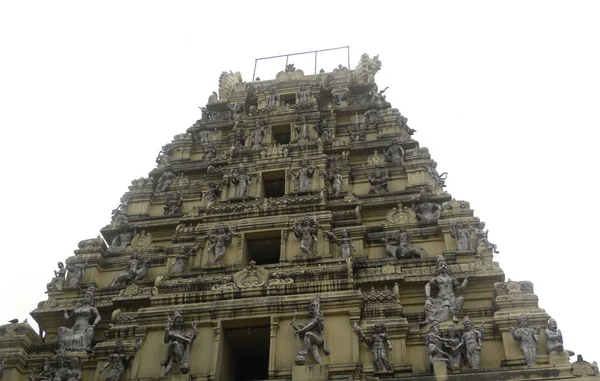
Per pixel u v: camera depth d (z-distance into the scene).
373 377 24.75
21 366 30.12
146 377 27.06
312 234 32.94
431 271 30.97
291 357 26.42
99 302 32.84
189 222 36.44
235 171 38.91
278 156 39.44
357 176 39.41
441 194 36.34
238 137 43.97
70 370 28.42
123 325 29.38
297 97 47.88
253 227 34.09
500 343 27.00
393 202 36.12
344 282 28.47
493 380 23.64
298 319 27.44
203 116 49.72
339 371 25.59
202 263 33.25
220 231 33.91
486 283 30.14
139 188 41.78
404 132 42.75
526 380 23.50
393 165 39.59
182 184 41.97
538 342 26.06
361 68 51.78
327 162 39.44
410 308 30.11
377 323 26.83
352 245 33.09
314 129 43.41
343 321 27.20
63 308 32.88
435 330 26.58
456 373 24.81
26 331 31.08
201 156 45.16
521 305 27.66
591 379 23.17
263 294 28.69
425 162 38.97
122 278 34.31
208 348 27.38
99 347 28.72
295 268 30.14
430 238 34.09
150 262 35.41
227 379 28.22
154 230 38.47
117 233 38.72
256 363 31.06
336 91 48.81
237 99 50.62
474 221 33.50
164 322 28.58
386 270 30.91
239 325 28.20
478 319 28.36
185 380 25.91
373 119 44.62
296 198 35.19
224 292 29.00
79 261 35.81
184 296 29.38
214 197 38.28
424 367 26.64
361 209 36.34
